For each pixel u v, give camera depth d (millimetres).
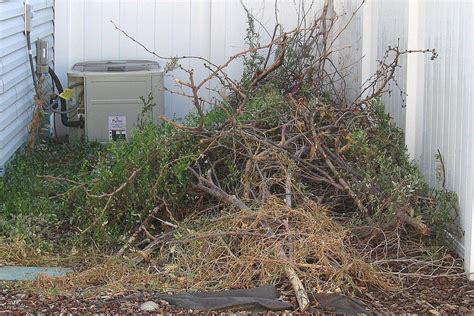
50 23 12867
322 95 10812
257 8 12367
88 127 11570
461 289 7516
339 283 7301
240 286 7426
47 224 8664
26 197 9297
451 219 8047
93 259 8109
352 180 8461
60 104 11977
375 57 10594
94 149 11312
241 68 12414
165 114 12516
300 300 7023
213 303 7105
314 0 12305
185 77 12555
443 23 8352
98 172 8633
